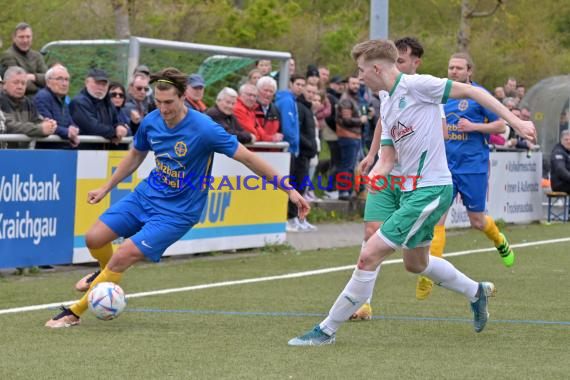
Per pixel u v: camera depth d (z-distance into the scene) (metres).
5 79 20.75
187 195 14.98
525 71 63.81
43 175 20.84
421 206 13.66
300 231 29.91
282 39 51.66
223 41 47.19
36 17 40.06
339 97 35.12
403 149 13.78
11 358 12.69
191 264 22.95
